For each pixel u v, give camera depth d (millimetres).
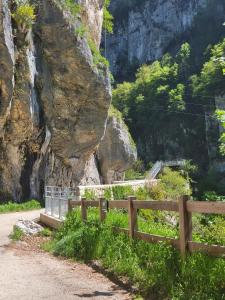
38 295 6980
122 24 140375
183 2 131125
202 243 6582
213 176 85562
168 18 132750
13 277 8453
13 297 6875
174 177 41438
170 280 6547
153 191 31844
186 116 103625
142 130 109375
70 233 11852
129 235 8930
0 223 20188
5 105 31922
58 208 16891
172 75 114688
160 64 124750
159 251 7434
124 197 26734
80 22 38594
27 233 15258
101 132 41312
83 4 43719
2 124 33219
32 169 37219
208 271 6090
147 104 110125
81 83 38469
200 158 99062
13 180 35656
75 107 38969
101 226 10289
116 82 134875
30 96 34219
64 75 37688
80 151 40938
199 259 6363
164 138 105000
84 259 9938
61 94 38000
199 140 100625
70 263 9836
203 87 102125
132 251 8398
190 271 6348
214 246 6312
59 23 36562
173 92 106812
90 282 7848
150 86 113125
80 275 8477
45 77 36719
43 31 36469
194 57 120125
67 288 7410
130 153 53500
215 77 98562
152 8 136000
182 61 117375
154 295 6641
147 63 133125
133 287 7246
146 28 135625
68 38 37000
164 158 103625
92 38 47219
